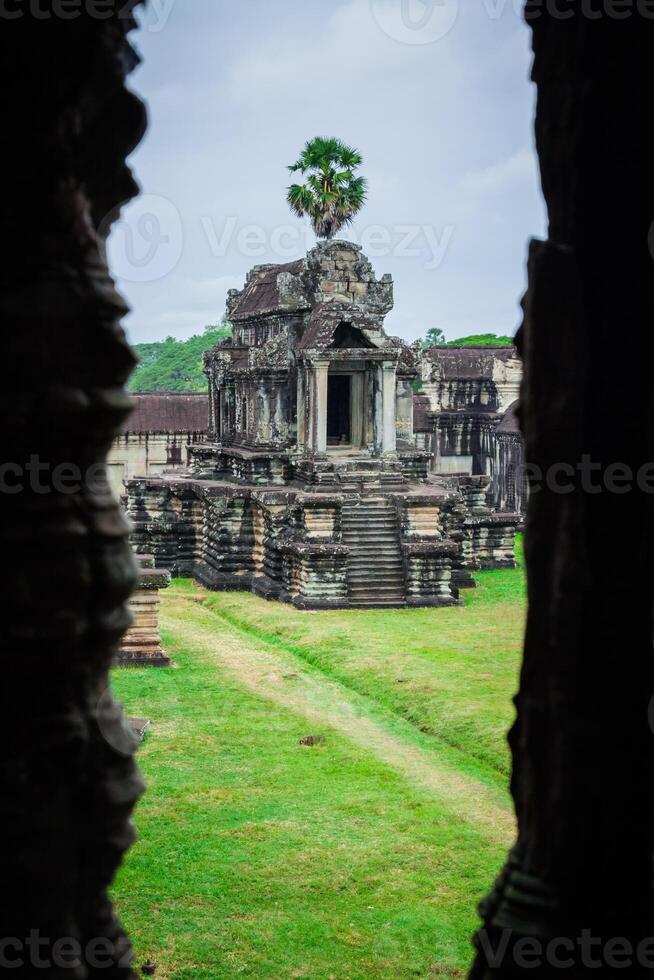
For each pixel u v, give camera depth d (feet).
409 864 47.75
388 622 98.68
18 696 20.13
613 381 22.90
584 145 22.57
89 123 20.75
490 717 67.31
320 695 75.97
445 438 185.88
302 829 51.62
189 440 174.60
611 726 22.99
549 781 23.07
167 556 127.03
